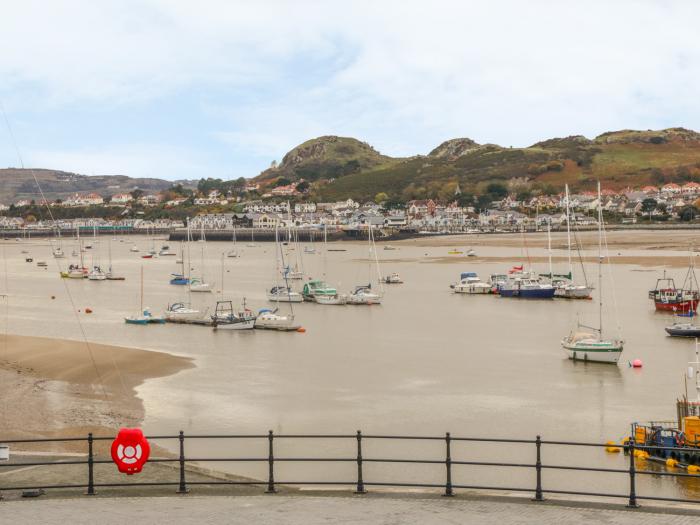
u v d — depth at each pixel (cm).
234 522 1756
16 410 4556
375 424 4397
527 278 13038
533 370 5984
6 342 7088
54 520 1772
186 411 4688
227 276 16438
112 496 2011
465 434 4181
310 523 1748
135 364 6181
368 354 6769
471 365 6203
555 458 3738
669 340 7469
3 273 17938
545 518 1777
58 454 2611
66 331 8356
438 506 1889
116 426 4294
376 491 2053
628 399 4978
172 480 2286
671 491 3231
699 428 3512
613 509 1856
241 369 6044
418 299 11612
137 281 15462
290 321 8500
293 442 4028
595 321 8950
